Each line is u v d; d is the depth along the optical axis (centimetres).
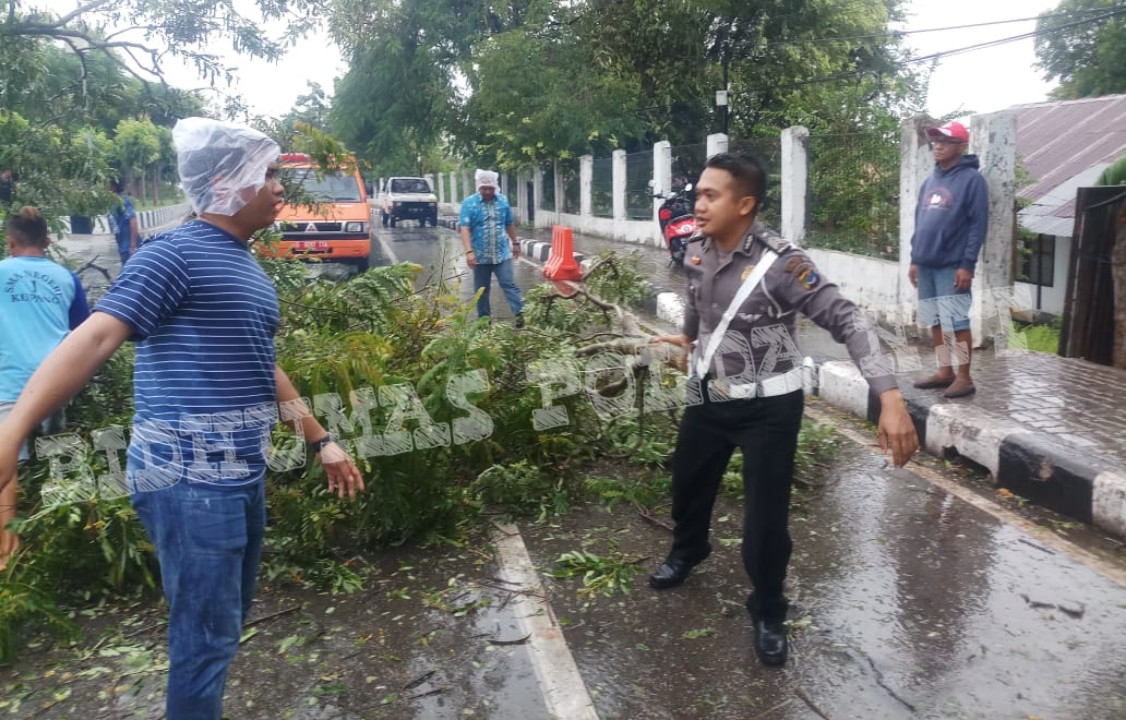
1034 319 1320
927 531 421
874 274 941
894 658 314
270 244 632
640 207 1973
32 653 333
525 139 2309
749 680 304
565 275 748
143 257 224
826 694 294
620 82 2144
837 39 1970
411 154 2669
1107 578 369
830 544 409
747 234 307
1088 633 326
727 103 2036
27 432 204
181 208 3947
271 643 335
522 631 341
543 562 401
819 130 1224
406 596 371
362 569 396
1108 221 668
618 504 464
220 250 235
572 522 446
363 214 1355
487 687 304
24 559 359
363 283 533
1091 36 2664
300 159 669
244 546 246
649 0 1944
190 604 234
